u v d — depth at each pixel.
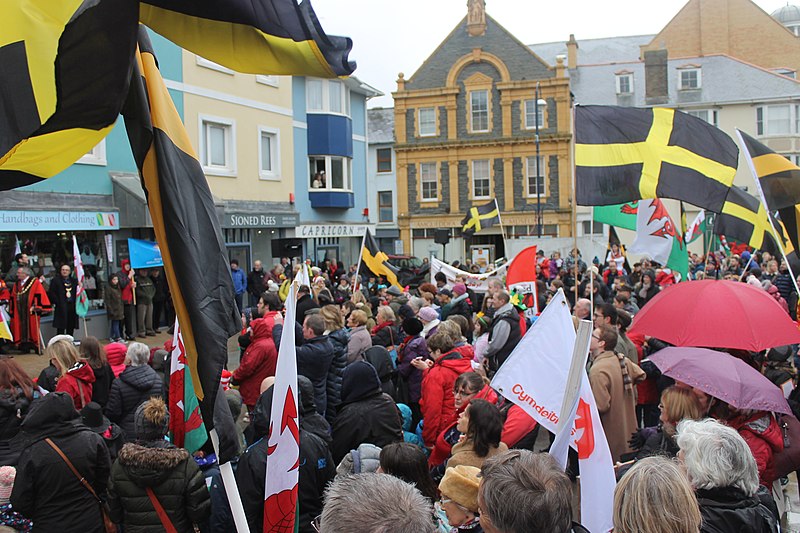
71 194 15.95
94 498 4.53
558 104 43.22
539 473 2.56
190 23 3.16
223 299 3.15
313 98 27.94
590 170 7.09
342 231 28.98
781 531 5.32
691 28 54.34
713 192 6.93
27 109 2.49
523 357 4.54
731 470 3.18
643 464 2.70
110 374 6.77
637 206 10.82
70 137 2.83
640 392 7.32
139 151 3.09
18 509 4.38
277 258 24.94
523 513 2.44
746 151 7.01
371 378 5.41
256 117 23.08
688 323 5.52
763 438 4.54
